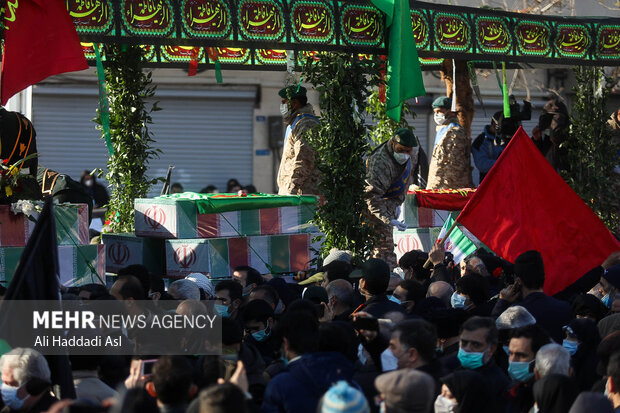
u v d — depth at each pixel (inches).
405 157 605.0
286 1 535.5
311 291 418.0
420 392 233.8
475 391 271.3
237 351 321.1
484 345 305.9
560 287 480.7
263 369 335.3
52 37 482.9
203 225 565.9
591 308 397.1
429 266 516.4
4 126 548.7
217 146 1534.2
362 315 321.7
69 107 1477.6
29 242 300.5
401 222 615.2
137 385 261.4
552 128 767.1
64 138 1478.8
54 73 482.9
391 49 562.3
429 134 1496.1
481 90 1454.2
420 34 583.2
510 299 397.7
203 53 749.3
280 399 275.9
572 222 486.3
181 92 1504.7
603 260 484.4
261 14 528.7
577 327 353.1
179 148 1519.4
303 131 621.6
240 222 574.6
